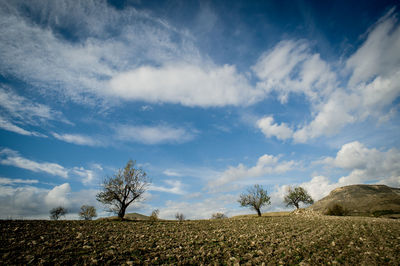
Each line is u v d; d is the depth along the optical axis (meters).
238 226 25.11
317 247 13.60
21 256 9.79
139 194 37.12
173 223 28.59
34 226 18.30
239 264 10.36
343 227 21.52
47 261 9.27
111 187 36.59
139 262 10.00
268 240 15.79
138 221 31.33
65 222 22.75
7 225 17.67
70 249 11.45
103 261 9.80
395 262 10.33
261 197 57.16
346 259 11.03
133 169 38.31
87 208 60.84
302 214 53.12
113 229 19.94
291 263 10.63
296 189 67.50
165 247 13.02
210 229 22.39
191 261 10.53
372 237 16.19
